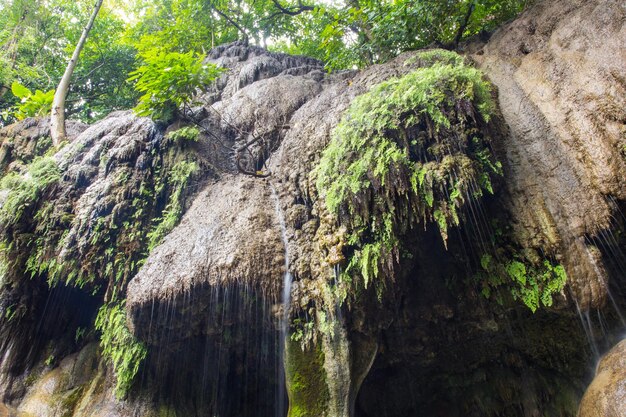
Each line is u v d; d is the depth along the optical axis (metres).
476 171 2.68
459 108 2.76
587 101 3.00
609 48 3.03
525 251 2.93
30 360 4.36
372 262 2.76
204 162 4.41
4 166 6.58
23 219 4.36
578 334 3.17
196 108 5.04
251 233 3.33
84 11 10.23
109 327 3.75
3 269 4.20
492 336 3.69
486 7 4.69
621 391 2.26
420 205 2.67
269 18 9.73
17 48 9.41
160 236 3.90
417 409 4.17
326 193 3.10
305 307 3.07
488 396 3.94
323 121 3.75
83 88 10.79
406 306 3.42
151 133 4.62
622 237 2.70
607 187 2.69
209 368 3.85
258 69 6.44
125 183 4.27
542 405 3.58
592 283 2.66
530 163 3.17
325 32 5.80
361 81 3.89
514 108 3.52
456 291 3.39
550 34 3.72
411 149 2.81
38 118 7.09
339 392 2.88
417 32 4.83
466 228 3.02
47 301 4.48
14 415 3.87
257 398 3.94
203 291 3.09
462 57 3.86
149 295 3.12
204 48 10.25
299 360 3.02
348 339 2.99
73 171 4.66
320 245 3.14
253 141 4.61
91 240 3.99
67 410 3.77
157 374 3.70
